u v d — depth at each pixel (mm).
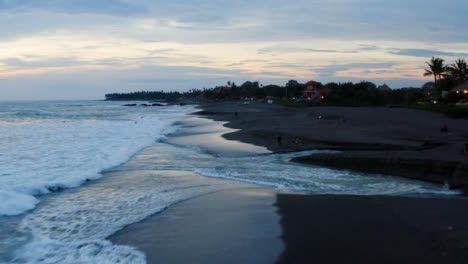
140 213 9914
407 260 6555
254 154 19766
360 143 20516
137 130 34219
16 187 11812
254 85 168625
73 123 43156
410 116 37719
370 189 12969
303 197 11281
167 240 7969
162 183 13438
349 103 77125
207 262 6848
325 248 7266
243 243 7688
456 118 35125
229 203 10711
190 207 10391
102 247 7598
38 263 6891
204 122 45969
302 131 26500
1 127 36406
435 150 17281
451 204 10078
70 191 12305
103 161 17266
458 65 65688
